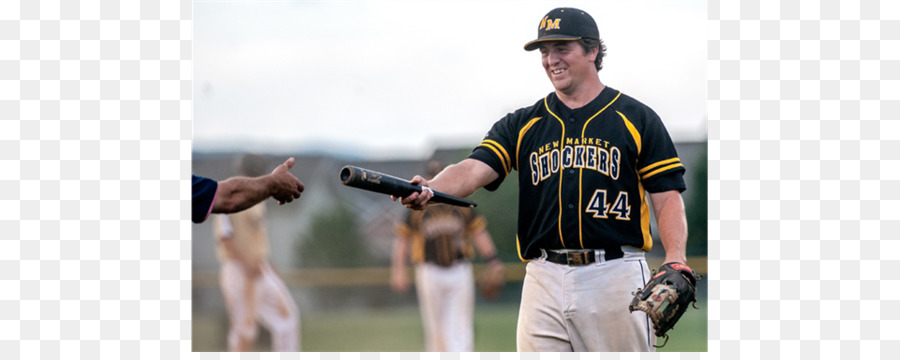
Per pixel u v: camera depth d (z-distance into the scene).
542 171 8.70
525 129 8.89
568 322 8.59
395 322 26.14
